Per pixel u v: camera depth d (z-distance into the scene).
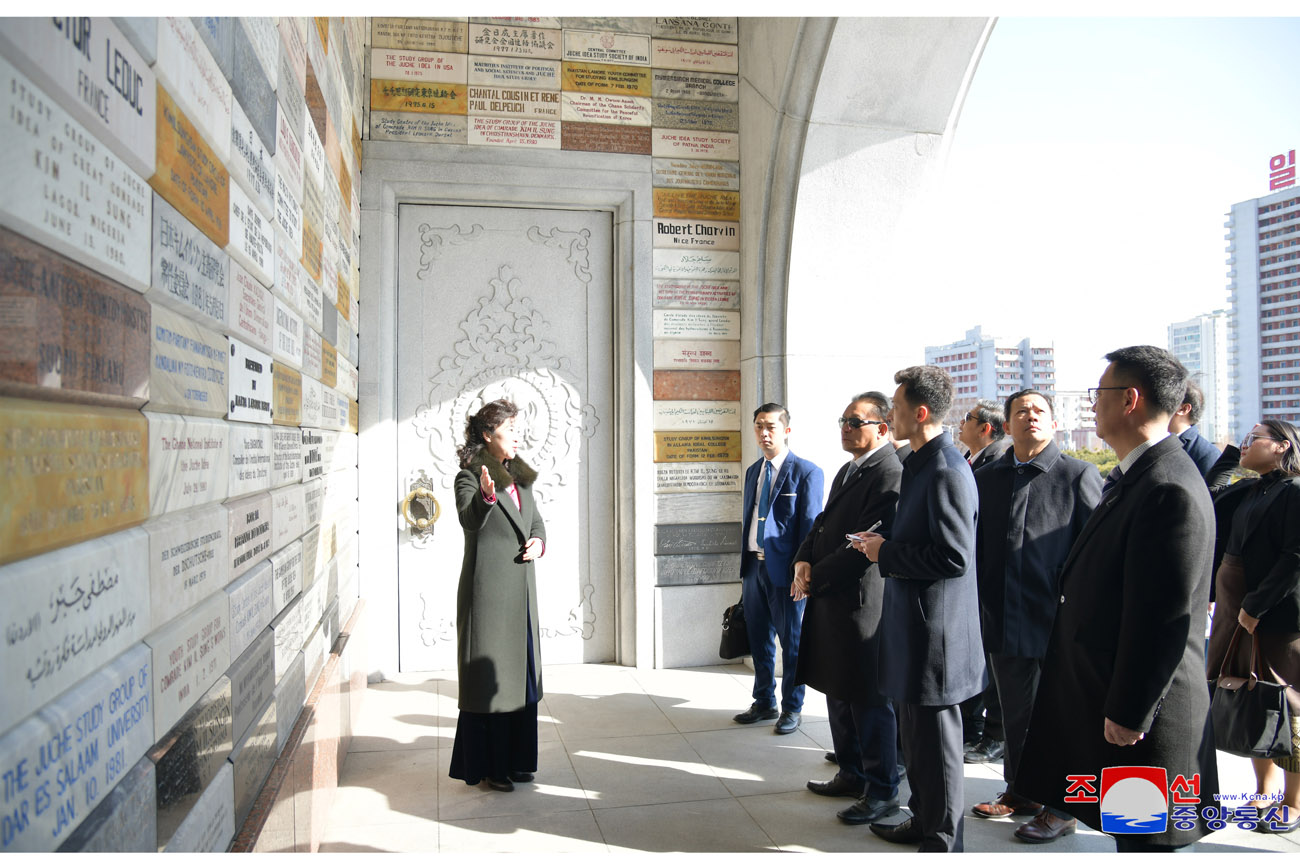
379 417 4.76
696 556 5.12
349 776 3.33
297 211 2.50
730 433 5.20
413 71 4.82
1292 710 2.69
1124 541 1.96
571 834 2.81
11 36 0.83
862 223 5.00
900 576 2.48
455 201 4.96
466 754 3.14
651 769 3.42
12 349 0.84
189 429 1.42
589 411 5.16
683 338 5.16
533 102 4.96
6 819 0.80
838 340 5.03
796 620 3.86
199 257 1.49
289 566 2.32
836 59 4.58
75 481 0.98
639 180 5.08
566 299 5.14
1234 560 2.96
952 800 2.39
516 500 3.25
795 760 3.52
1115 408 2.04
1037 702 2.15
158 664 1.26
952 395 2.54
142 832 1.16
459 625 3.15
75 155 0.98
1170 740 1.88
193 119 1.45
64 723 0.94
